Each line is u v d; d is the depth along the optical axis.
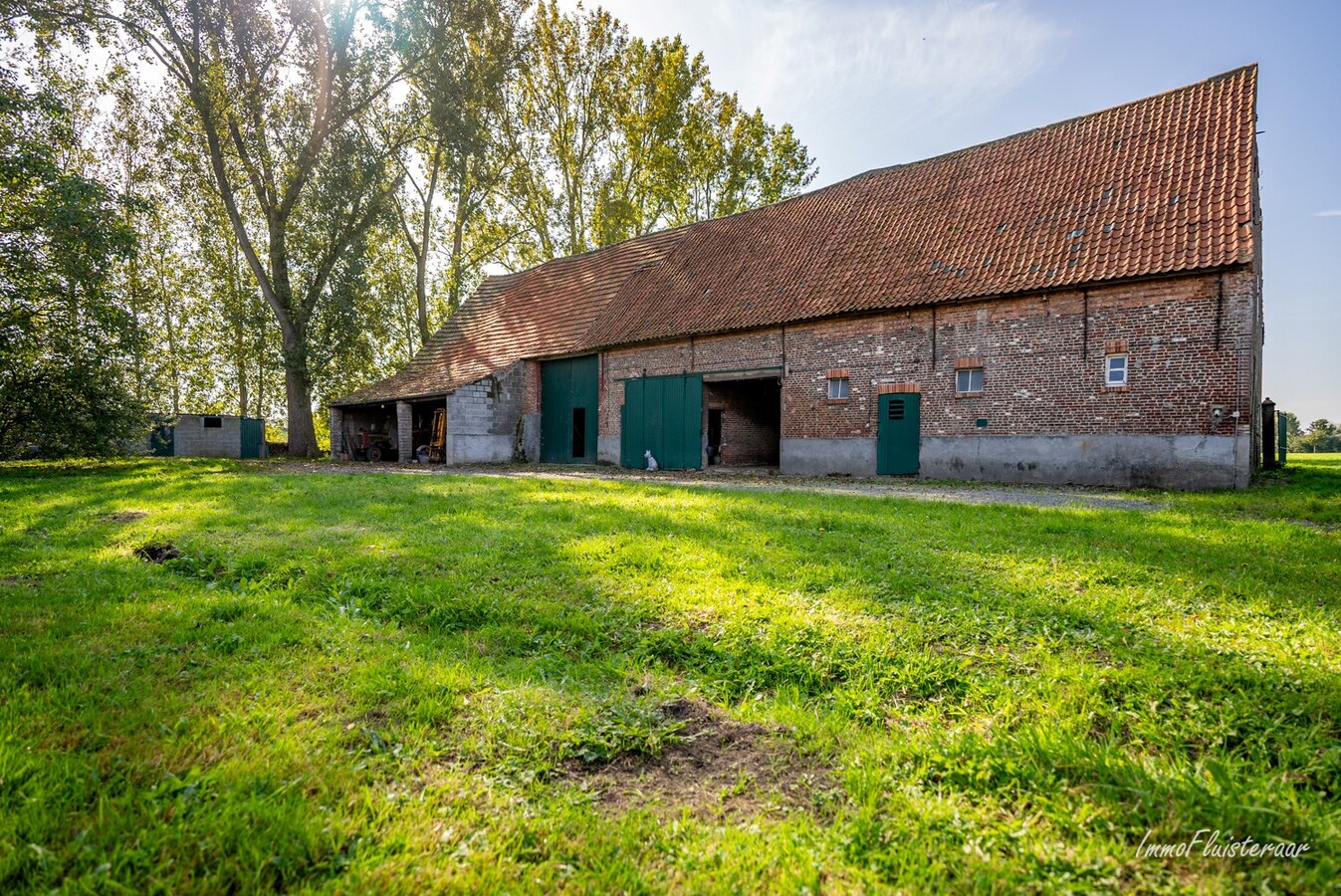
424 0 23.73
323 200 24.42
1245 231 11.68
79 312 17.19
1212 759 2.36
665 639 3.75
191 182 26.84
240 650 3.47
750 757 2.60
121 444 19.20
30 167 15.34
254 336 28.88
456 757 2.51
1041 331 13.59
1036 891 1.79
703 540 6.27
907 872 1.86
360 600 4.47
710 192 38.25
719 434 20.77
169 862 1.83
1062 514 8.01
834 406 16.55
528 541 6.22
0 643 3.38
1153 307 12.37
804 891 1.79
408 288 37.19
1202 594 4.35
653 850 2.00
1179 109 15.02
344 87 24.08
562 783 2.37
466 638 3.81
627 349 21.36
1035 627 3.78
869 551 5.70
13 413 17.31
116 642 3.50
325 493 10.67
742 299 19.08
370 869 1.84
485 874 1.83
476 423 23.19
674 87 33.84
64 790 2.14
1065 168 15.67
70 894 1.71
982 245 15.24
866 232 18.20
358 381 34.25
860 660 3.36
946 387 14.82
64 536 6.67
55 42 19.80
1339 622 3.70
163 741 2.47
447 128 25.02
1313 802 2.11
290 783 2.21
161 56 21.78
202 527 7.17
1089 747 2.43
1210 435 11.82
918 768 2.41
